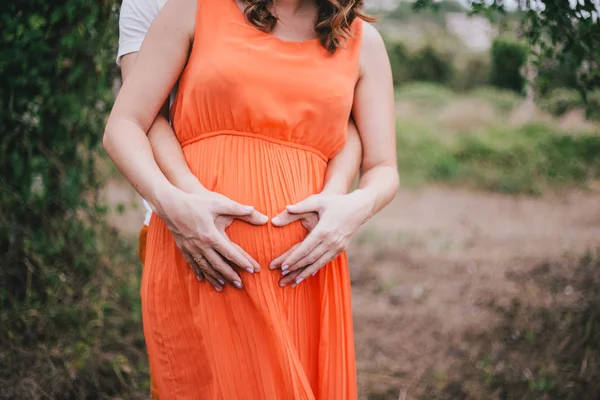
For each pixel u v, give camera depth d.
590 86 3.11
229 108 1.56
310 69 1.58
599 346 3.39
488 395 3.25
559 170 11.24
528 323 3.89
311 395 1.52
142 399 2.93
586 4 2.75
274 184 1.57
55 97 3.13
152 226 1.68
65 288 3.22
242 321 1.55
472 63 19.77
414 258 6.10
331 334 1.64
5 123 3.10
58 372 2.85
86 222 3.63
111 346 3.21
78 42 3.06
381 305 4.77
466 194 10.70
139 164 1.52
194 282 1.59
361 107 1.76
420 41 19.98
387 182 1.69
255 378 1.55
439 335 4.07
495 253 6.19
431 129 14.70
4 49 2.98
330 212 1.54
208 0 1.59
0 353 2.90
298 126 1.59
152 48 1.60
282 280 1.56
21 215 3.20
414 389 3.40
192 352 1.63
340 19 1.60
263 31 1.57
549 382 3.19
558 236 6.96
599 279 4.31
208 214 1.47
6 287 3.15
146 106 1.59
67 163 3.30
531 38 3.00
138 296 3.55
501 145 12.91
